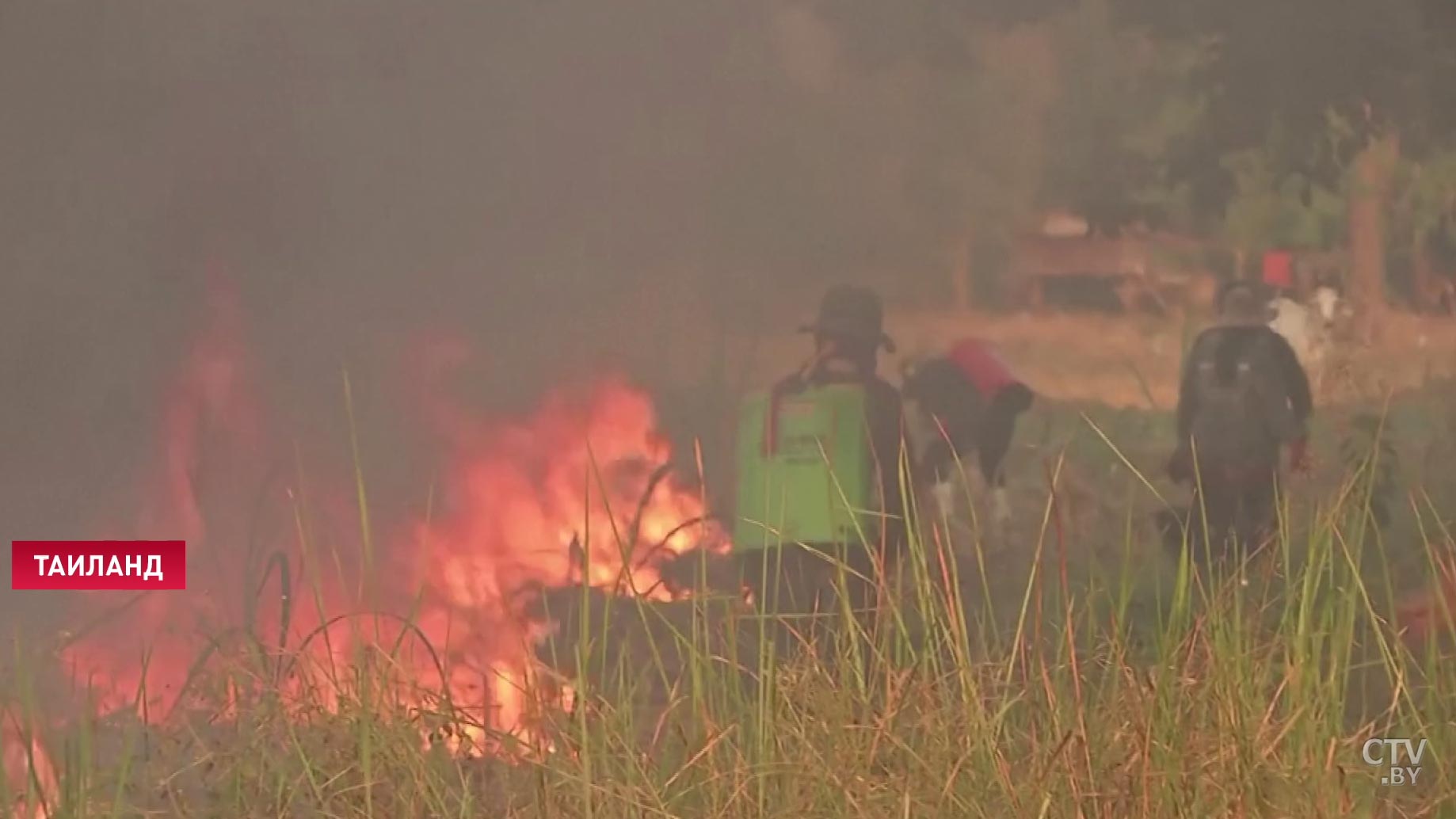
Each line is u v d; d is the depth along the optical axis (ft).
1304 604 35.24
